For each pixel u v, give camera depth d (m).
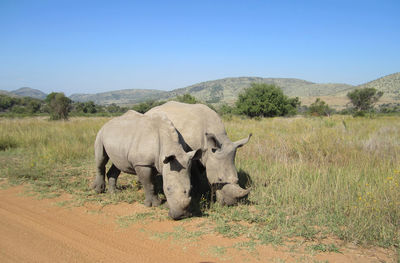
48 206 6.09
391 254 4.09
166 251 4.25
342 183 6.51
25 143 12.62
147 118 5.91
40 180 7.92
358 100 57.88
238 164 8.66
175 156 4.86
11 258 4.05
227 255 4.11
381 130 15.17
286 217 5.36
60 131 15.38
